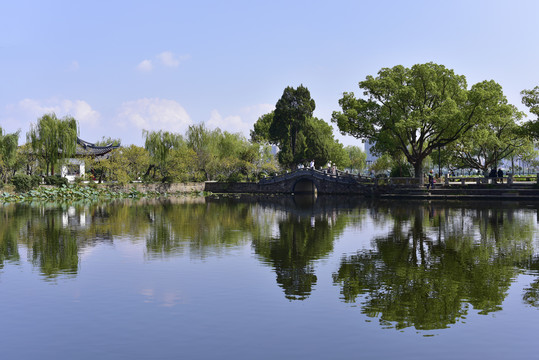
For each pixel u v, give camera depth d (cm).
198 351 1156
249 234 2942
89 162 8075
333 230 3100
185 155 8200
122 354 1142
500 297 1555
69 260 2148
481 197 5672
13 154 6775
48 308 1465
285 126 10600
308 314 1403
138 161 7888
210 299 1547
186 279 1795
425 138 6600
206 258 2184
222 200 6500
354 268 1970
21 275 1873
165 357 1125
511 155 8150
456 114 6028
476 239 2661
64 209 4859
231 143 9806
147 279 1798
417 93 6481
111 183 7494
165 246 2508
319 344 1194
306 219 3806
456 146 7600
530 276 1817
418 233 2917
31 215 4194
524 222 3397
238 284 1722
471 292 1611
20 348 1179
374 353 1143
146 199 6744
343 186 7350
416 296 1573
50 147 6838
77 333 1269
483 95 6112
